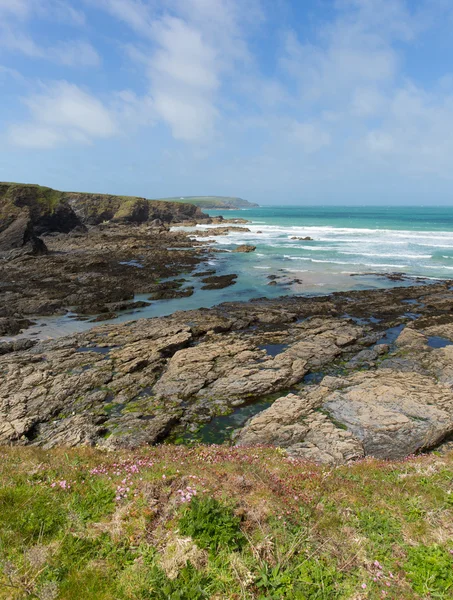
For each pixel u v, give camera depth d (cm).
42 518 602
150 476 741
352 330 2436
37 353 2195
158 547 546
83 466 865
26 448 1101
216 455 1026
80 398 1700
